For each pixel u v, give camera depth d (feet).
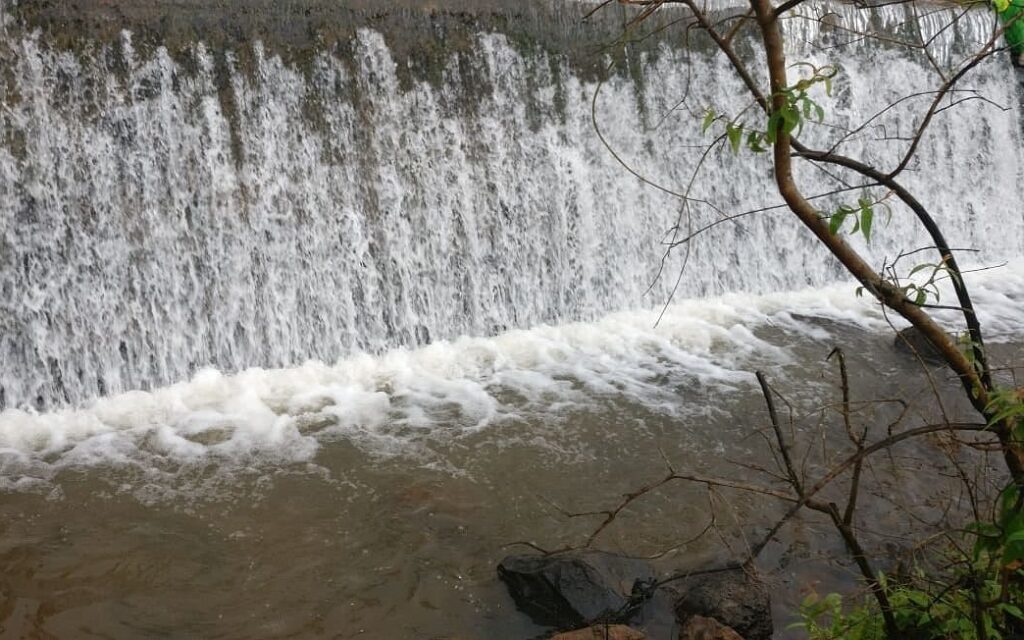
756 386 26.63
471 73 30.07
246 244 27.22
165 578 17.74
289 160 27.58
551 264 31.99
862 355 29.01
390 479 21.40
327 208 28.19
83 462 22.04
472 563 18.34
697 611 16.38
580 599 16.38
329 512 20.07
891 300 12.26
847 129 38.11
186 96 26.08
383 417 24.54
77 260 25.32
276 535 19.21
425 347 29.30
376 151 28.78
